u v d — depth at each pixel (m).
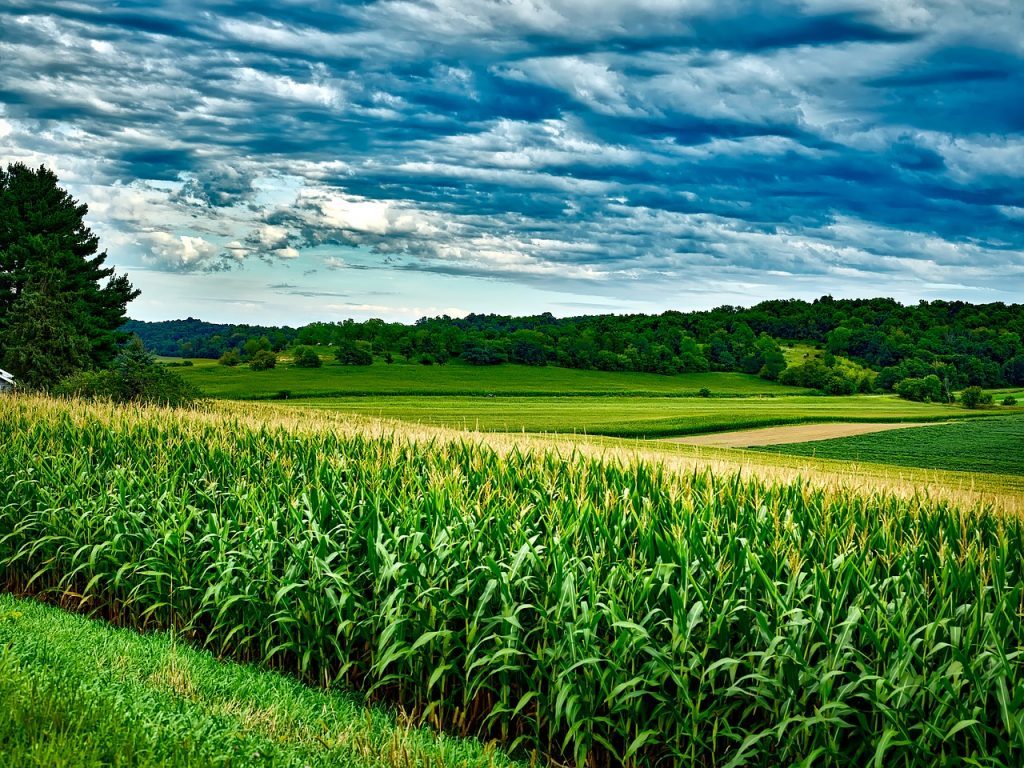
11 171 73.00
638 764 7.51
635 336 167.50
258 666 9.47
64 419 17.97
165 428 17.27
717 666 7.19
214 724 6.34
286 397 109.81
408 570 8.70
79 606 11.37
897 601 7.38
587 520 9.47
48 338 58.06
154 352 41.34
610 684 7.53
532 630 8.02
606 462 14.44
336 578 9.04
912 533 9.30
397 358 158.25
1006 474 48.41
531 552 8.48
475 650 8.09
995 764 6.38
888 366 154.38
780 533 9.09
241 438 16.31
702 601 7.54
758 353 164.75
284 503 11.55
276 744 6.23
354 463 13.67
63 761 5.00
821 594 7.59
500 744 8.05
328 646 9.41
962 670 6.58
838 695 6.91
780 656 7.02
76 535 11.84
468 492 11.14
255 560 9.92
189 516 11.20
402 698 8.57
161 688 7.27
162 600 10.84
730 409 100.44
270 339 175.12
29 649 7.89
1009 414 96.88
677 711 7.22
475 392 122.44
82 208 72.88
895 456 58.91
